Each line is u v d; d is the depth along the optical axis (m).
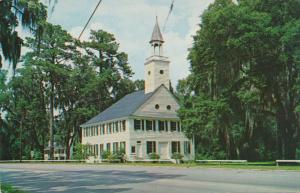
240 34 36.78
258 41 35.78
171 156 56.97
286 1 37.28
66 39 73.56
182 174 26.84
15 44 20.59
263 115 40.62
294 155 39.09
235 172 27.52
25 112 76.69
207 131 42.94
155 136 58.84
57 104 77.00
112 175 28.59
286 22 37.38
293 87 35.59
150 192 16.52
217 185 18.05
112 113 63.62
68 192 17.91
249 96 36.81
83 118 77.62
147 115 58.28
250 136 40.78
